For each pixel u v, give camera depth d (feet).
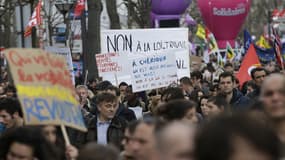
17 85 31.22
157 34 84.43
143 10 184.96
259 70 63.77
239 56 157.99
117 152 22.97
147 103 71.92
